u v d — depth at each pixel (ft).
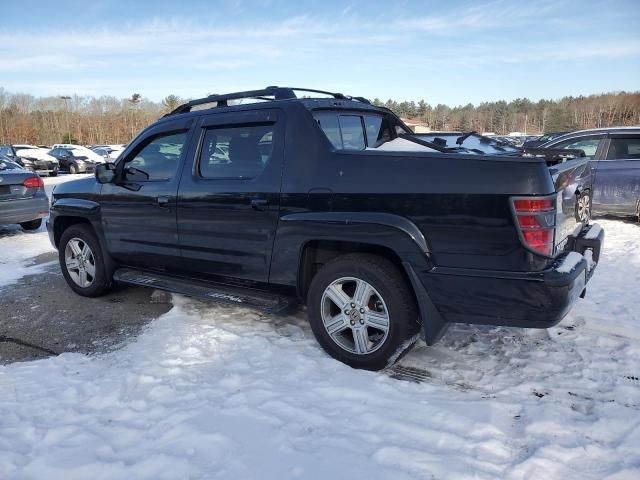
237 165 12.32
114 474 7.53
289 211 11.18
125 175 14.98
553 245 9.23
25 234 29.01
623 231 24.59
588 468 7.39
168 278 14.55
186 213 13.12
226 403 9.36
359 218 10.21
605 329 12.60
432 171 9.69
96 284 16.07
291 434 8.33
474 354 11.50
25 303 16.01
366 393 9.56
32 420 9.12
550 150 13.08
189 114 13.67
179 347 12.00
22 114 275.80
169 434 8.41
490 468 7.38
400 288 10.17
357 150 10.66
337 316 10.98
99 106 316.81
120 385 10.23
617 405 9.14
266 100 13.05
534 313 9.14
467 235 9.37
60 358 11.78
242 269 12.33
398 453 7.70
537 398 9.51
